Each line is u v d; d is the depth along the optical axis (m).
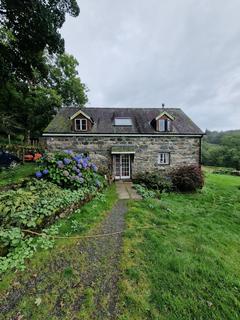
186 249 3.91
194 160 12.54
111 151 11.74
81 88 25.03
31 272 2.93
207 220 5.83
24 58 11.42
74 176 6.54
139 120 13.50
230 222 5.92
